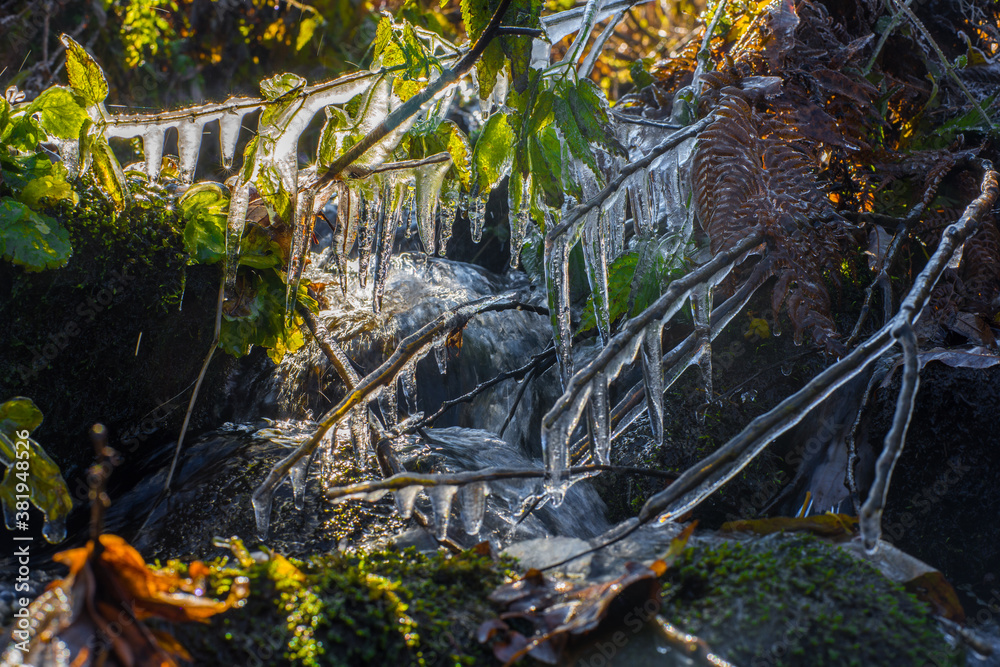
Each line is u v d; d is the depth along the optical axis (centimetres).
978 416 204
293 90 219
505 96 235
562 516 218
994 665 132
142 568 114
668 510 164
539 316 312
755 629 128
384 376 208
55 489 181
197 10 528
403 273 320
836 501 211
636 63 318
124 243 210
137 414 228
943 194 253
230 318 228
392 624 128
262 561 138
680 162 229
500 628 130
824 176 265
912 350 155
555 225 221
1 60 447
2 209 189
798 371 236
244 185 212
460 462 219
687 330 253
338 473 204
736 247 205
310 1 525
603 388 178
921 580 148
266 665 119
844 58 255
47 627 113
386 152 224
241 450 220
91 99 210
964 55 299
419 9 257
